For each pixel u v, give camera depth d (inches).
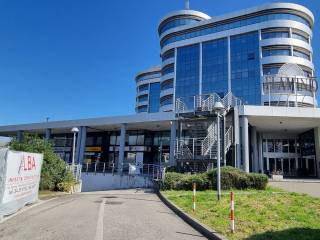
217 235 295.9
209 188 740.0
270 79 1242.6
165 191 740.0
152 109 3821.4
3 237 283.7
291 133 1483.8
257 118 1083.3
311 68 2554.1
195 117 987.3
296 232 303.4
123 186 1163.3
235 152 965.8
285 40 2527.1
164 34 3068.4
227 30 2733.8
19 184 449.1
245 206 462.9
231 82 2600.9
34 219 380.8
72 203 562.9
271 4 2623.0
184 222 392.2
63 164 853.8
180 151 986.1
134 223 371.2
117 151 1615.4
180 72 2849.4
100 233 307.7
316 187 772.6
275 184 847.1
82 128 1441.9
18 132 1653.5
